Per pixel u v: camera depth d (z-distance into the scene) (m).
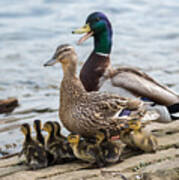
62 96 7.16
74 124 7.07
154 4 27.62
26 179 6.00
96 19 8.74
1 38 19.77
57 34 20.42
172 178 5.87
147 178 5.86
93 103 7.02
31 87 13.19
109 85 8.12
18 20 23.64
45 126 6.70
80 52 17.12
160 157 6.48
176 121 8.34
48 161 6.54
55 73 14.62
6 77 14.12
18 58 16.48
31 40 19.47
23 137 8.86
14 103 11.16
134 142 6.71
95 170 6.18
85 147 6.35
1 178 6.09
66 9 26.02
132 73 8.20
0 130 9.35
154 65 15.15
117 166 6.25
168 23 22.67
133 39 19.44
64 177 6.01
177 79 13.27
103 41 8.73
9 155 7.76
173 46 17.98
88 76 8.46
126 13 25.38
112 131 7.22
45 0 28.22
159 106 7.83
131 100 7.34
